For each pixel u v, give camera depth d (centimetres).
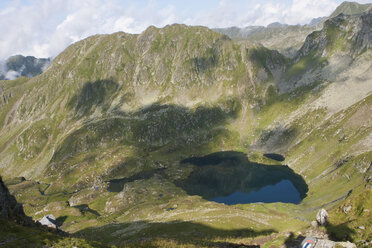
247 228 11038
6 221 4438
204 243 6644
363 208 4553
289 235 5131
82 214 19725
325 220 4816
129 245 5916
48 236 4222
